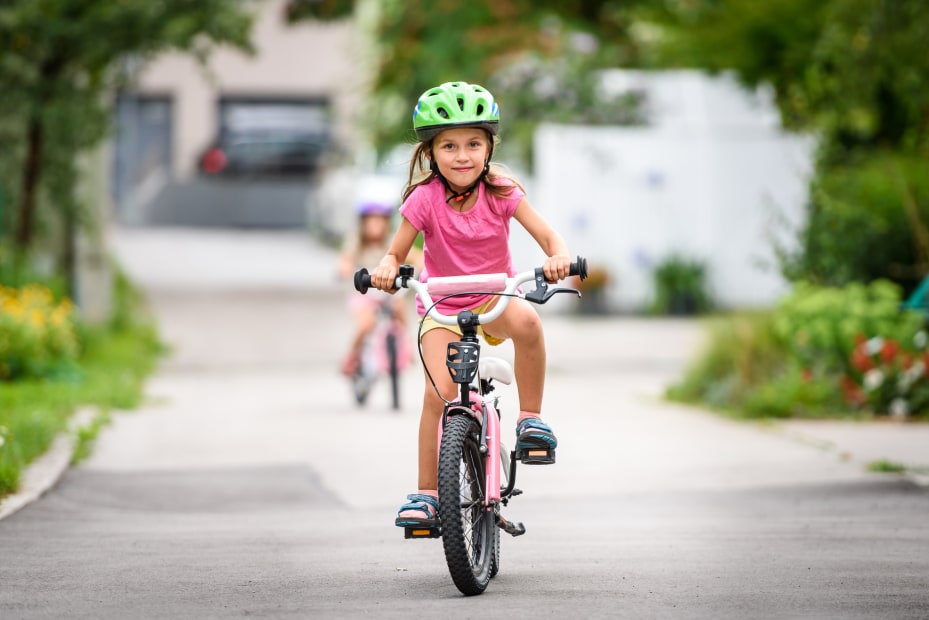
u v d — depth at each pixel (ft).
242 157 267.80
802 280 110.32
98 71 122.93
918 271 109.29
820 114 132.26
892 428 87.10
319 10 191.62
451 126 43.55
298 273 201.46
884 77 118.01
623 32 182.09
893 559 50.01
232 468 75.36
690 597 43.37
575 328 154.20
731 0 149.07
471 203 44.93
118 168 285.43
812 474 71.51
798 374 95.71
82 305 138.51
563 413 97.60
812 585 45.29
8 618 40.45
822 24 138.72
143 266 204.74
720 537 55.42
